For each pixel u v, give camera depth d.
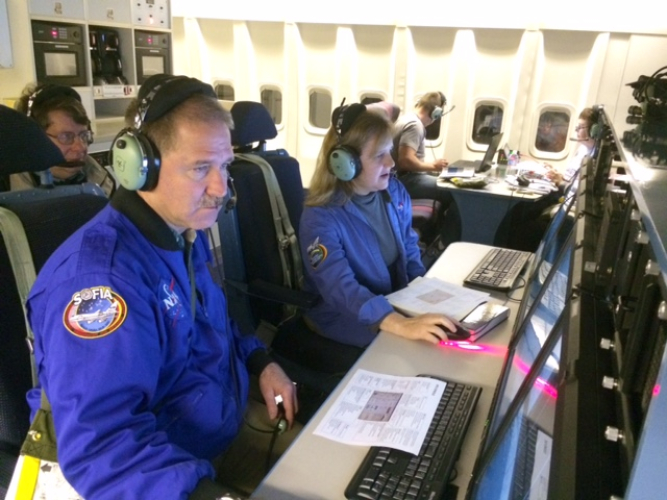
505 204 3.57
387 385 1.22
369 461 0.98
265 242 1.99
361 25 4.64
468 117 4.58
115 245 0.96
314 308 1.85
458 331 1.44
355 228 1.79
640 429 0.51
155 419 0.95
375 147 1.69
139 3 4.13
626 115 2.07
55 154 1.26
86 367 0.86
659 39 3.85
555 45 4.14
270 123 2.23
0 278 1.07
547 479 0.60
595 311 0.87
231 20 5.11
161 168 0.98
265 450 1.35
